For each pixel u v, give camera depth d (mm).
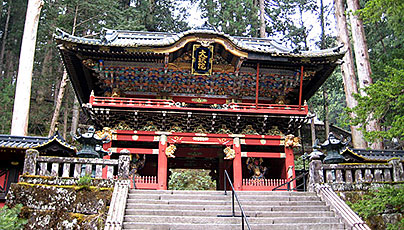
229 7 31734
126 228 9688
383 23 30391
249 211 11031
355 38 24281
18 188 10742
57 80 36438
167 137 19203
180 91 20625
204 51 18703
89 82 21203
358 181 12812
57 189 10789
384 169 13055
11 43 39250
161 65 18922
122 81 19625
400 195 10734
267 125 20125
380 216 11594
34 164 11336
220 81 20203
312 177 13031
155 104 19781
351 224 10258
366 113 13352
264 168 20766
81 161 11562
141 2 36094
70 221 10320
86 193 10828
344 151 16453
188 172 30688
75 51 17656
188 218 10258
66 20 29750
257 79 19406
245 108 19578
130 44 17547
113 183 11328
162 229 9742
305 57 18594
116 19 31422
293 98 22844
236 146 19422
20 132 20797
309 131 34188
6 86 32438
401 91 12156
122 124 19188
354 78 25547
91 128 12508
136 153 18688
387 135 11523
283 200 12266
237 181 18781
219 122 19688
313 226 10297
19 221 10109
